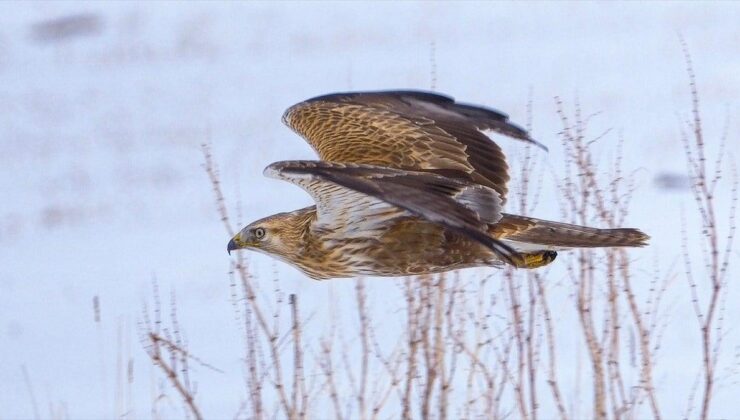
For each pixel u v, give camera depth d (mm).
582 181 9977
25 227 23531
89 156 29234
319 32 43750
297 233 8641
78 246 21781
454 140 8859
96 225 23141
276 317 9461
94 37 45719
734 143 23578
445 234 8289
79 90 37906
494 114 9227
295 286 16156
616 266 11086
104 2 49594
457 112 9250
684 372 12547
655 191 19766
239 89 36344
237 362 14094
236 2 49031
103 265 20266
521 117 28391
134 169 27438
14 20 48312
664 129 25281
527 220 8328
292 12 47188
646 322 11422
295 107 9586
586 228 8320
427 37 41188
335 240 8445
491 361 11352
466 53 38281
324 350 10281
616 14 40969
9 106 36281
